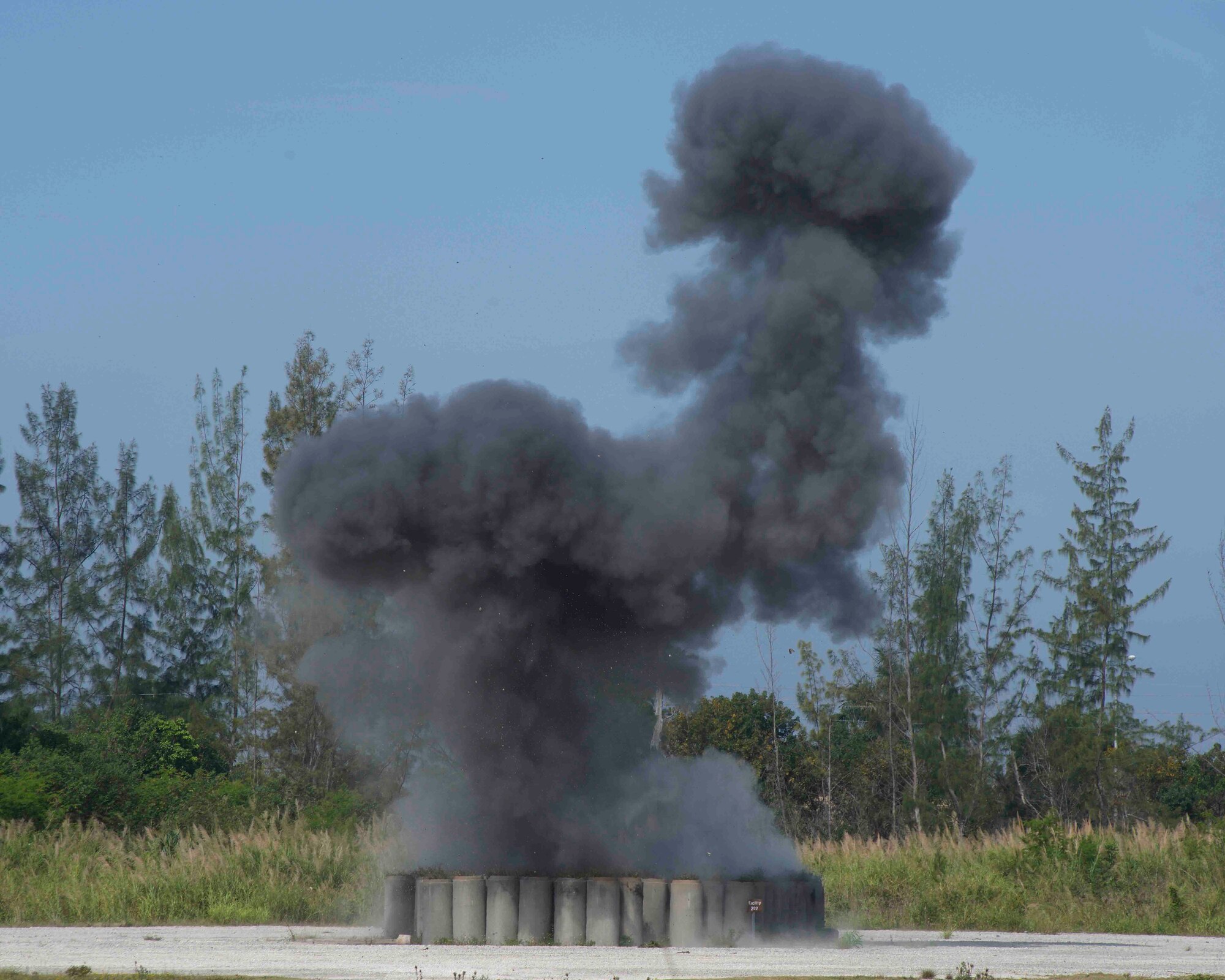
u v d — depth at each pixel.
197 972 34.59
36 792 80.38
